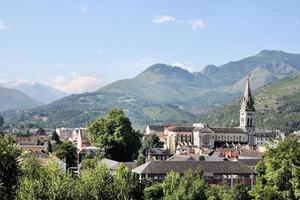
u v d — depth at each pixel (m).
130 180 163.12
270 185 127.75
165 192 156.00
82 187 105.12
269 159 129.25
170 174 158.25
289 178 124.50
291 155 125.50
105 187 112.62
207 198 150.50
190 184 152.12
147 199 161.62
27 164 116.00
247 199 153.88
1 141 99.56
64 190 98.62
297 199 122.88
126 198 119.19
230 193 155.62
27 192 95.31
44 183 99.69
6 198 96.06
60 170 111.31
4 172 96.88
